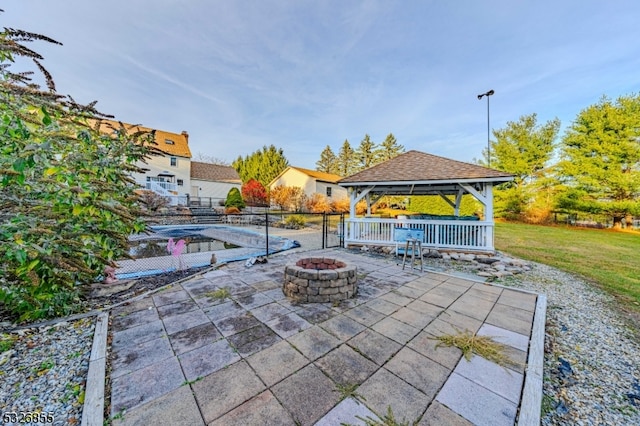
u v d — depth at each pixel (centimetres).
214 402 175
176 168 2264
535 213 1641
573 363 243
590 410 185
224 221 1688
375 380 201
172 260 574
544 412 181
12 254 241
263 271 497
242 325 285
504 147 1806
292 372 208
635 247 891
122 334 264
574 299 409
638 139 1317
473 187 740
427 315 320
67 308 308
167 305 336
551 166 1639
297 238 1052
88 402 173
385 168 820
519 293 406
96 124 365
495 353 239
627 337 295
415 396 185
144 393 183
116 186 378
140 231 425
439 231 701
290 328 280
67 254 303
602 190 1416
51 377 203
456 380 203
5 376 203
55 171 277
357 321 300
